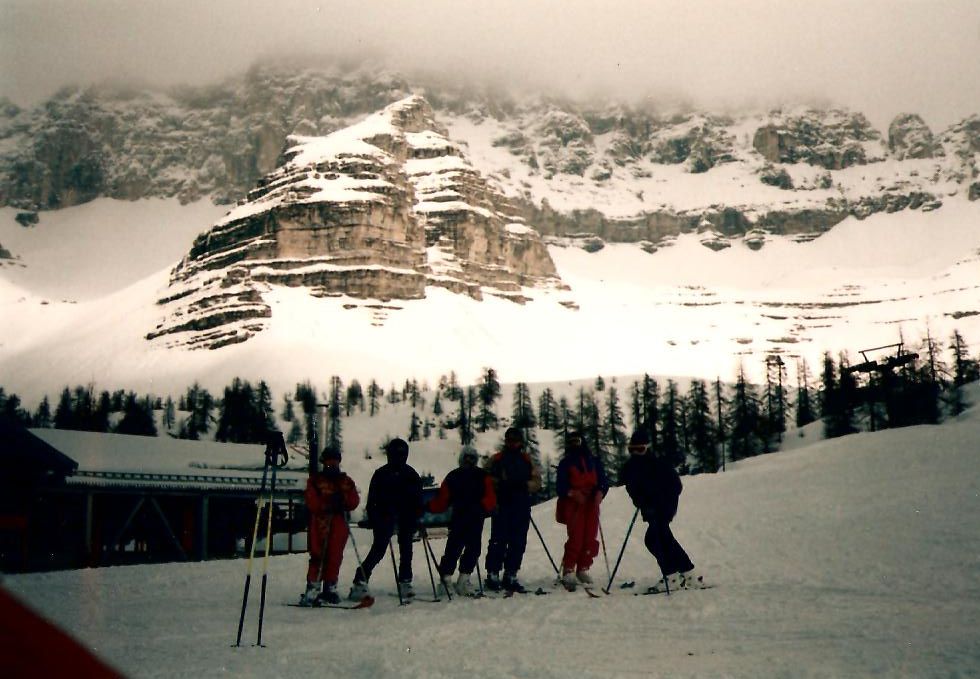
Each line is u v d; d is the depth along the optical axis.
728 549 20.98
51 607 15.58
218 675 9.01
